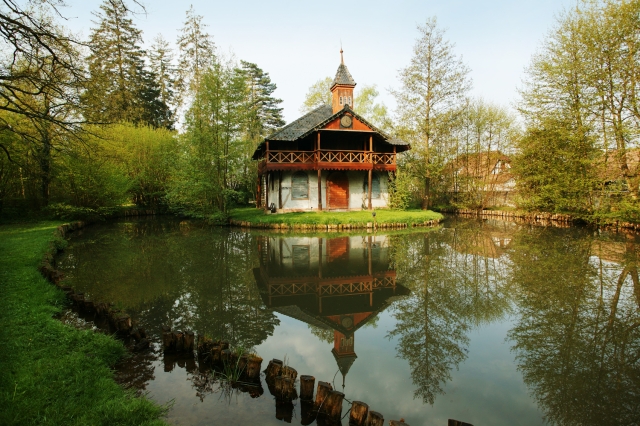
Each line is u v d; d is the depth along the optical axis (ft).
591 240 58.80
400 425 12.48
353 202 86.63
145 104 132.16
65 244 51.44
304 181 83.51
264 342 22.25
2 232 53.72
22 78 30.68
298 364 19.62
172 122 141.59
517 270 39.75
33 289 26.03
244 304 28.78
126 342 20.77
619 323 25.18
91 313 24.59
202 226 78.48
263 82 154.10
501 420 14.99
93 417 12.61
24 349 17.11
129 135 101.30
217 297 30.45
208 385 16.61
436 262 43.60
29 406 12.71
